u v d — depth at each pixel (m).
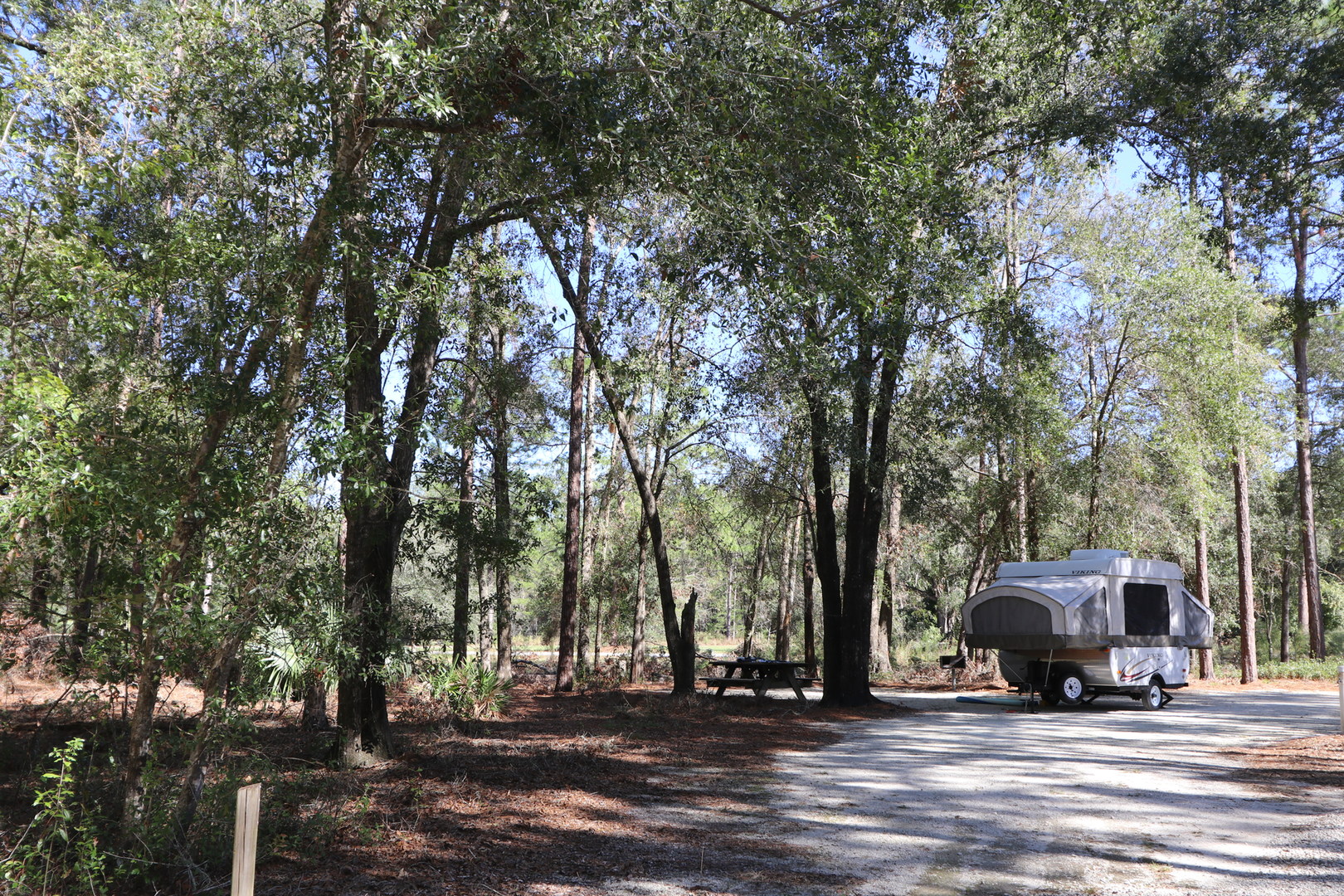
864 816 7.15
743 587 32.16
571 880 5.27
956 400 16.86
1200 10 12.90
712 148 7.60
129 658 5.32
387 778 7.86
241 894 3.81
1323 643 27.86
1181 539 24.47
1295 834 6.51
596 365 14.98
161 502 5.15
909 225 8.98
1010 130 15.52
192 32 7.41
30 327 5.67
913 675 26.17
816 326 13.30
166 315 5.92
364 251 6.55
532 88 7.18
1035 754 10.52
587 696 17.22
